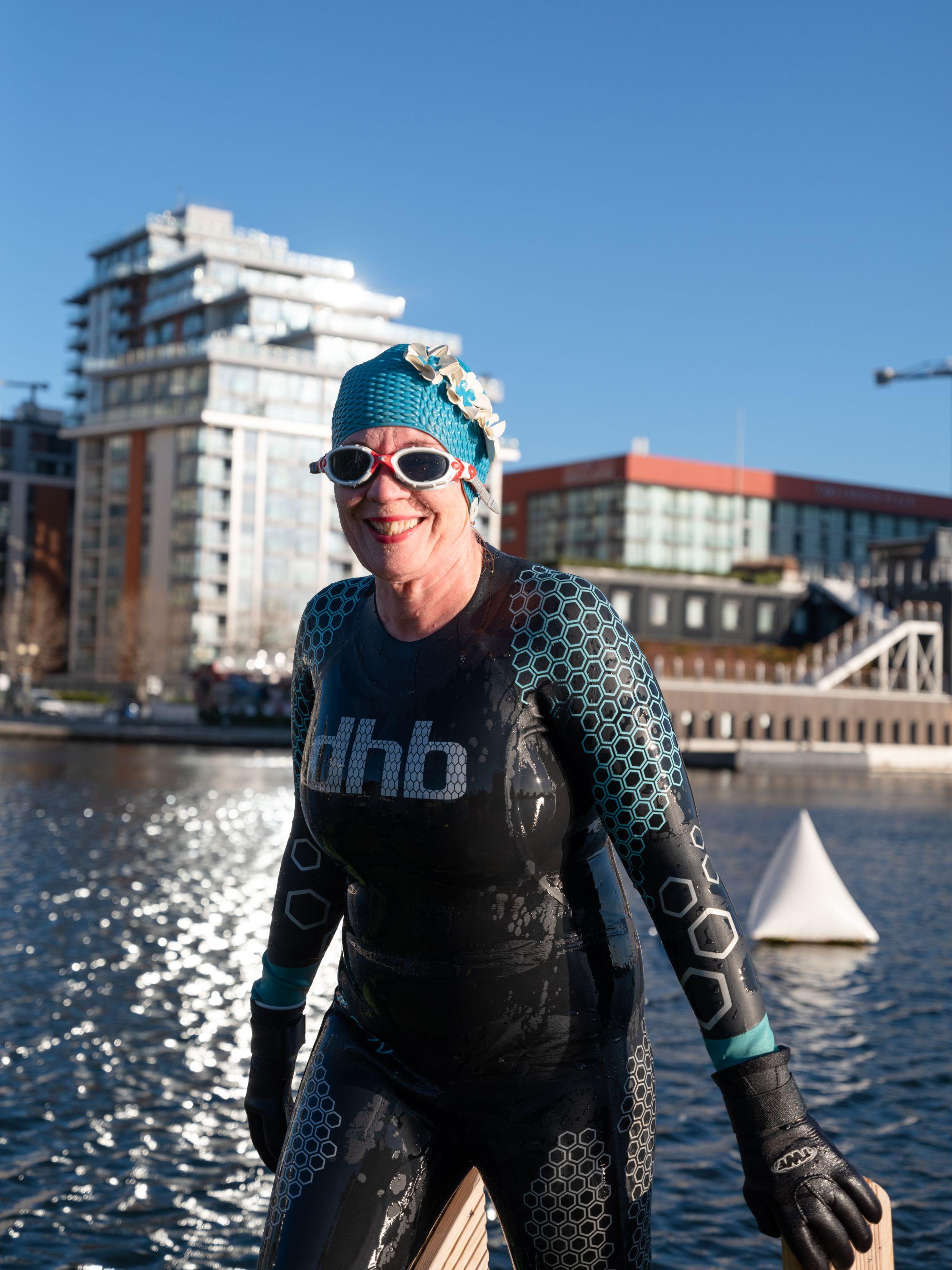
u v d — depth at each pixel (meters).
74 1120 6.93
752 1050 1.72
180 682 84.88
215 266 98.25
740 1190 6.08
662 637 71.88
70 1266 5.14
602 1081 1.87
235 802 31.08
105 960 11.26
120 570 92.88
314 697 2.09
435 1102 1.87
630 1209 1.90
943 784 52.78
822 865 13.16
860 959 12.02
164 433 90.31
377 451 1.77
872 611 74.12
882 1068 8.29
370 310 96.50
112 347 109.19
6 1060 8.04
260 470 87.88
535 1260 1.89
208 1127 6.86
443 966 1.84
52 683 95.25
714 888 1.77
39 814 26.27
